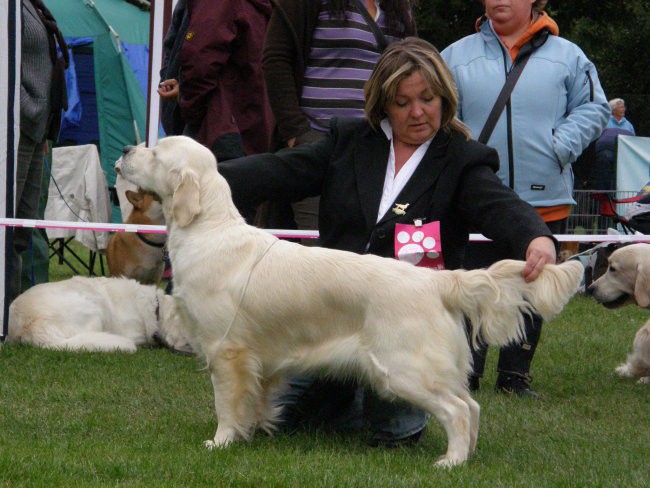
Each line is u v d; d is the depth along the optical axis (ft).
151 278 34.42
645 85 105.81
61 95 28.55
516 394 22.24
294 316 15.28
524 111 23.16
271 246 15.70
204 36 26.37
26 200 28.40
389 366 14.75
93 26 58.49
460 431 14.85
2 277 24.88
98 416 18.35
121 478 13.65
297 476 13.83
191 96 26.91
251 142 28.12
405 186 17.12
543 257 14.89
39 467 13.78
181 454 15.11
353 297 14.96
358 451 16.58
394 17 24.08
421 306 14.75
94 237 41.98
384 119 17.67
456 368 14.93
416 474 14.23
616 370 25.79
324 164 17.98
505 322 14.90
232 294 15.49
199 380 22.41
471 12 79.15
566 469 15.65
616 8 79.92
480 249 22.97
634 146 45.29
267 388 16.29
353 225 17.42
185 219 15.76
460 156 16.97
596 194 41.55
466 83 23.66
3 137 24.17
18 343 26.63
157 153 16.34
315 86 23.66
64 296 27.48
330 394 18.58
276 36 23.40
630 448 17.35
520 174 23.24
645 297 25.58
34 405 19.20
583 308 38.06
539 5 24.34
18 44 24.13
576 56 23.75
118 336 27.37
